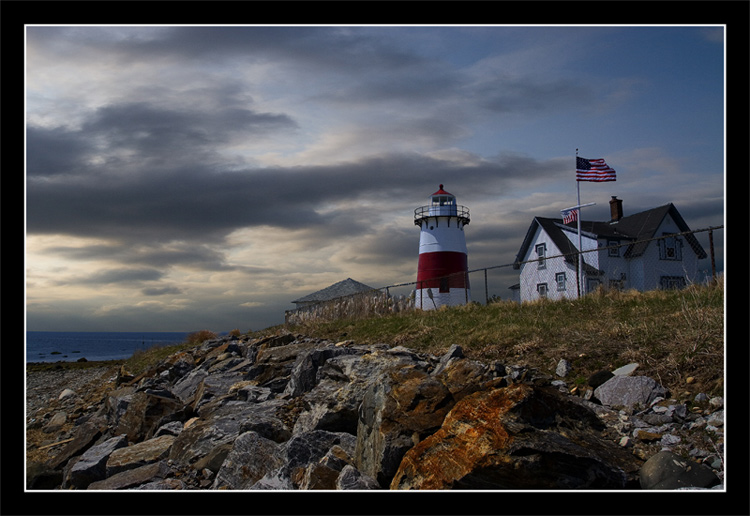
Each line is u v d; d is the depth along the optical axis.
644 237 39.34
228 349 18.09
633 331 9.52
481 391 6.42
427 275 36.62
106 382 24.00
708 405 6.59
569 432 5.67
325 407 8.28
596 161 32.12
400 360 9.65
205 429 8.81
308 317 27.02
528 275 42.06
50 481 9.86
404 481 5.46
